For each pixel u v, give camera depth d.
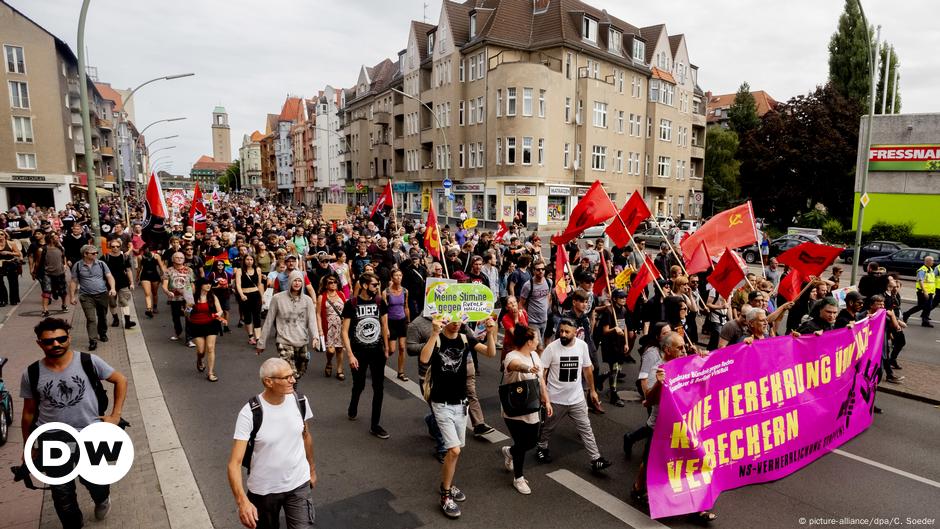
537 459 6.12
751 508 5.12
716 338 8.65
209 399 7.65
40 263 12.54
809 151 40.19
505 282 11.59
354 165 69.00
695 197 50.31
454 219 44.69
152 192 13.20
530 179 38.75
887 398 8.21
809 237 27.53
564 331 5.69
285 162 112.12
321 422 6.99
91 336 9.81
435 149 46.62
